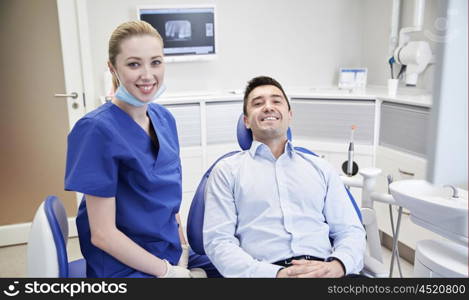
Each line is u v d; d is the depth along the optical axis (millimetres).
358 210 1347
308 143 2660
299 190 1273
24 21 2443
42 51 2504
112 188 1100
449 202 619
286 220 1232
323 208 1308
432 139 299
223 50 2939
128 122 1158
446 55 294
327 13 3117
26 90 2520
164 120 1331
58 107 2594
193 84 2912
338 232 1283
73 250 2469
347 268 1132
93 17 2619
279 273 1089
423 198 665
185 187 2592
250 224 1252
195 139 2562
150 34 1097
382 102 2402
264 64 3064
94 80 2689
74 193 2689
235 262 1138
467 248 636
